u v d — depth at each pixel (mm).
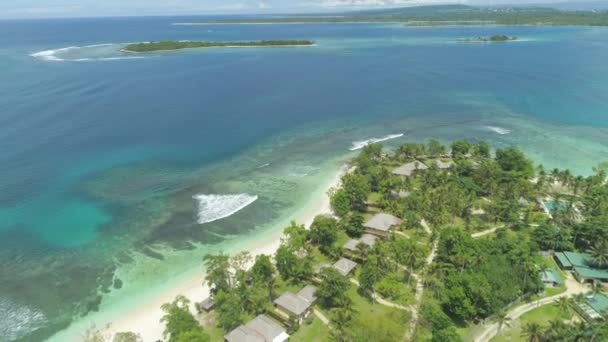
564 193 79000
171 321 45125
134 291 56938
